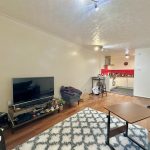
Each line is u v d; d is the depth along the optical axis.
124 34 3.47
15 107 2.57
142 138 2.20
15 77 2.80
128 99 4.96
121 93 6.14
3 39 2.56
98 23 2.69
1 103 2.58
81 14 2.28
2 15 2.47
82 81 5.43
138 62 5.49
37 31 3.28
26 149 1.90
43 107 3.13
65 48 4.33
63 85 4.34
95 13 2.22
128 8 2.02
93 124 2.72
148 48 5.19
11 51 2.72
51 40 3.74
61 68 4.20
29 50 3.11
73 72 4.82
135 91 5.59
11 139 2.15
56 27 3.04
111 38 3.91
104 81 6.32
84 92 5.62
